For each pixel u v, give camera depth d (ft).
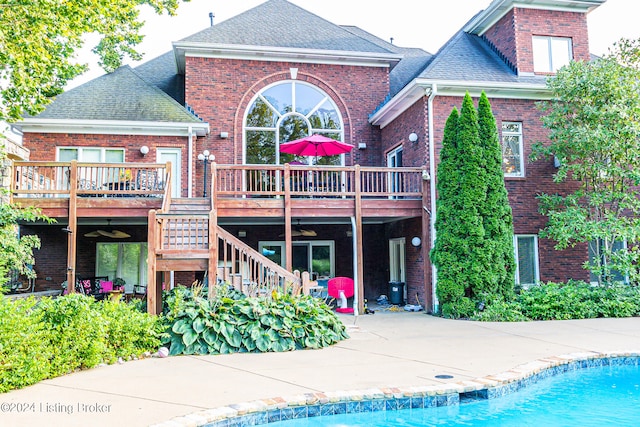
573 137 41.14
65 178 47.01
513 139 46.14
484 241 39.96
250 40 53.72
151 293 29.89
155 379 20.89
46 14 30.55
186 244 38.06
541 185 45.57
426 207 43.86
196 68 52.19
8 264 34.14
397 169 43.55
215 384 20.02
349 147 46.60
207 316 27.66
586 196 44.21
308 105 54.44
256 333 27.35
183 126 48.16
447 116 44.47
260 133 53.16
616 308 39.45
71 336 22.25
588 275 46.21
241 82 52.95
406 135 48.55
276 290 31.22
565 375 23.77
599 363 25.11
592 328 33.99
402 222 50.29
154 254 30.19
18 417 15.78
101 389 19.25
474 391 19.62
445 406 19.06
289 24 58.13
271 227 54.08
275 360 24.76
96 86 51.21
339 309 44.55
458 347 27.76
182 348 26.53
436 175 43.39
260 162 52.95
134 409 16.63
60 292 43.96
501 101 45.68
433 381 20.26
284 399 17.80
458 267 40.01
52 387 19.56
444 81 43.39
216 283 31.12
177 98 55.52
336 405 18.16
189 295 32.14
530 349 26.89
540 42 48.88
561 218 41.32
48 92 43.21
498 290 40.47
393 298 49.08
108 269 51.13
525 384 21.49
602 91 40.65
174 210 40.78
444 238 40.68
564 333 32.01
